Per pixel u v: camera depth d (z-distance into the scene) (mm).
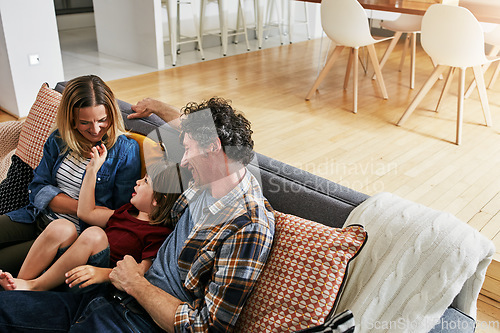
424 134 3521
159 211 1516
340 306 1263
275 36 7203
